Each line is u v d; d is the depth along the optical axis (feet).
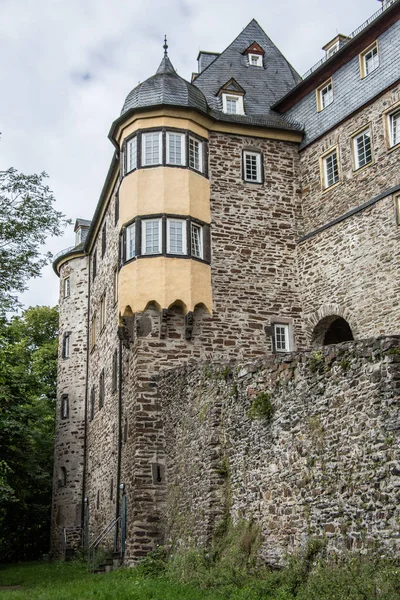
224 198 81.56
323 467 42.63
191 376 63.10
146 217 76.43
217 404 56.29
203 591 45.27
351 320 74.13
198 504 56.54
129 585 50.67
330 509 41.39
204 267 77.30
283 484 46.29
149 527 66.28
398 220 70.23
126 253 76.84
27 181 78.02
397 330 68.54
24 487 108.58
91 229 108.58
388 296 70.13
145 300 73.87
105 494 87.76
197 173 79.71
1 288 76.59
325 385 43.73
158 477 67.87
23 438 99.71
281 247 82.17
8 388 97.81
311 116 85.30
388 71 74.13
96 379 103.14
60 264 121.80
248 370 52.54
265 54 97.50
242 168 83.35
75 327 115.55
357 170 76.89
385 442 38.17
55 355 144.77
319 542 41.55
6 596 50.52
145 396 70.85
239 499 51.78
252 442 50.72
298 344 79.51
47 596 47.67
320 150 82.94
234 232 80.79
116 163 86.33
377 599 33.88
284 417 47.26
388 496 37.24
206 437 56.80
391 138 73.41
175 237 76.38
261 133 85.05
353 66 79.51
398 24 73.51
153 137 79.25
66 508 106.83
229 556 49.37
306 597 37.01
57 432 112.78
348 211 77.10
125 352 78.74
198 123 81.51
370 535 37.96
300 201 84.58
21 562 112.78
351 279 74.90
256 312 78.84
